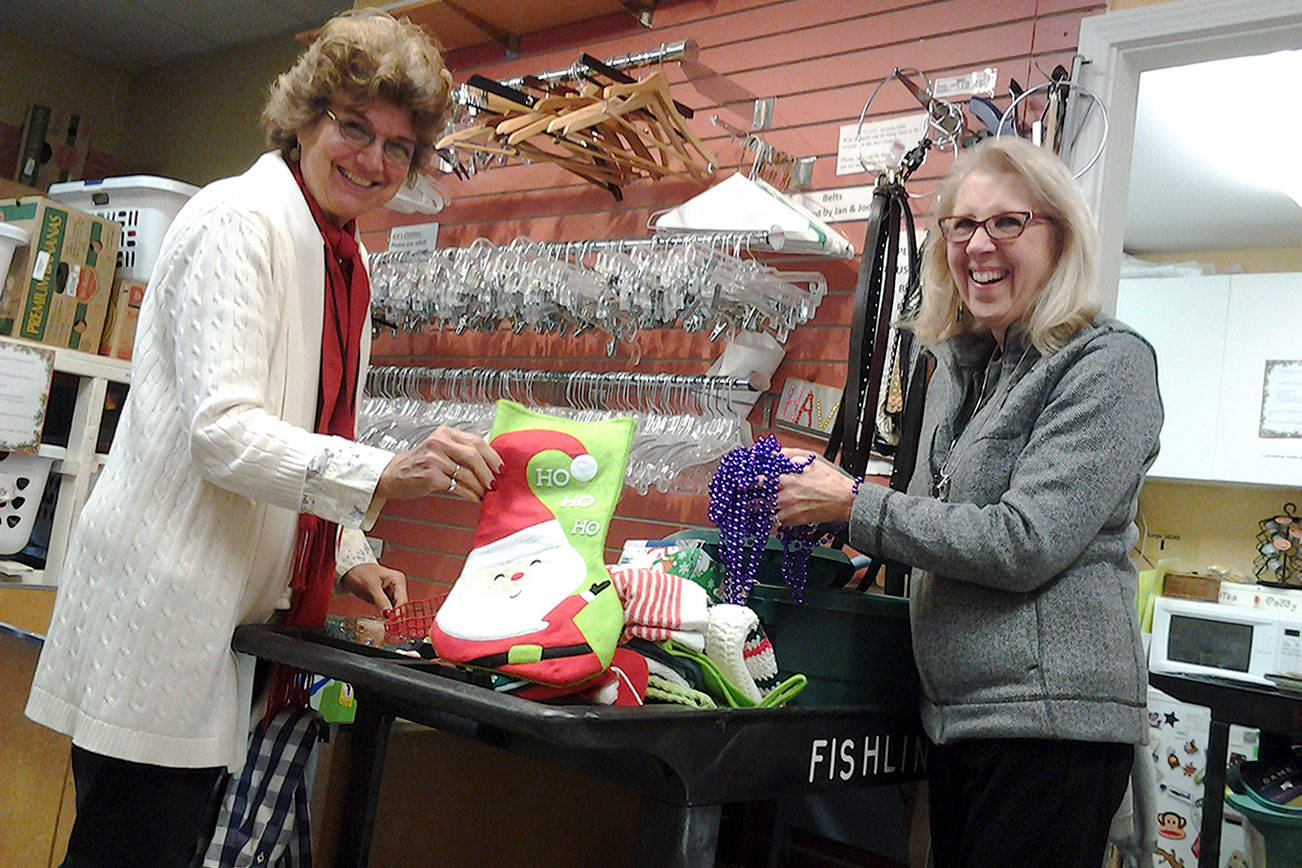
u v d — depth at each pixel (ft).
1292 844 9.24
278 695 5.48
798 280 8.89
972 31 8.72
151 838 4.87
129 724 4.75
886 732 5.60
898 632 5.83
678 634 4.78
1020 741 4.94
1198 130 13.79
